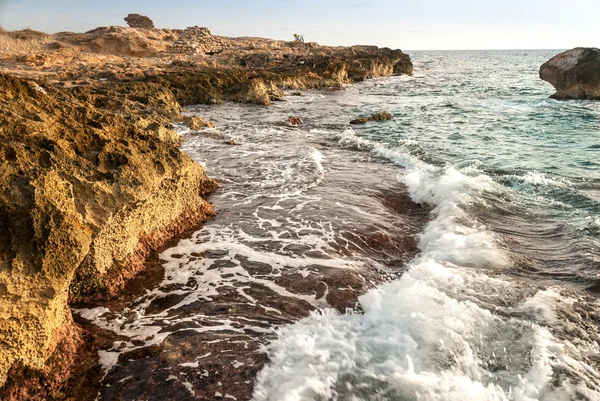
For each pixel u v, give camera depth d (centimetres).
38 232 405
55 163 526
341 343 480
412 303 546
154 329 512
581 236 780
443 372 432
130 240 640
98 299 568
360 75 5472
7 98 579
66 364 442
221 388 419
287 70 4878
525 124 2141
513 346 474
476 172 1208
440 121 2239
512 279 630
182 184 778
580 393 408
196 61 5425
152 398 409
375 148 1502
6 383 390
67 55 4688
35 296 401
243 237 763
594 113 2469
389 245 761
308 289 601
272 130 1875
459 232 792
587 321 530
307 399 400
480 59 14125
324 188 1041
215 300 573
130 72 3488
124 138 691
